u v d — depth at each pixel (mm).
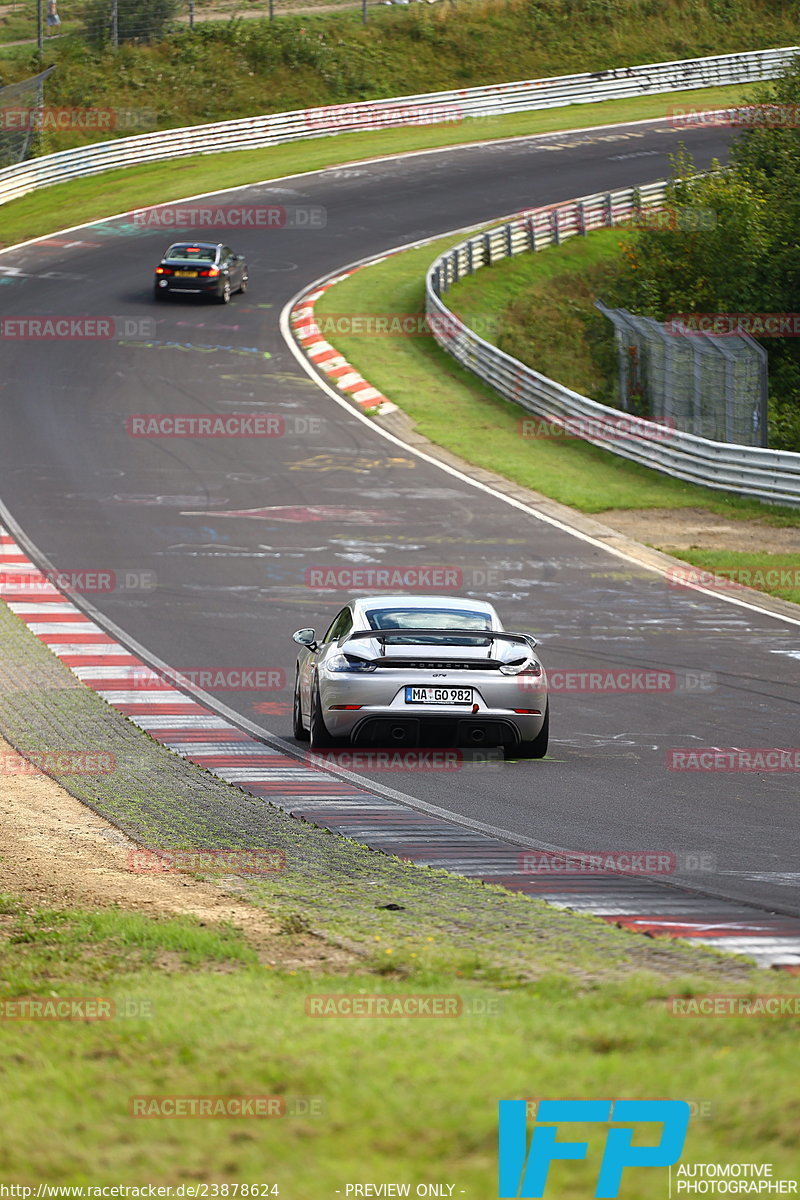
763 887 28953
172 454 111000
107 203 198250
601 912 26562
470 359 140375
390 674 42594
